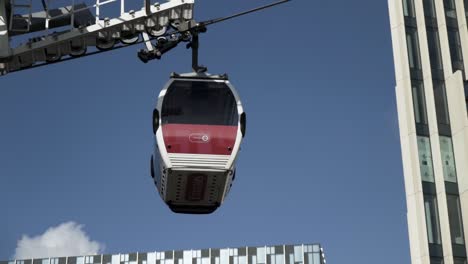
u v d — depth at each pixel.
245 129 18.59
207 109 18.69
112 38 22.58
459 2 62.78
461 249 54.03
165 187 18.89
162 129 18.41
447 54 60.41
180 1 21.80
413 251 54.50
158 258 143.25
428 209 55.41
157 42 20.52
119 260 144.00
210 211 19.64
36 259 145.38
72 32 22.16
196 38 19.75
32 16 22.62
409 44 61.22
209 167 18.23
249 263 140.62
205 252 142.75
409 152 57.38
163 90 18.84
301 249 140.75
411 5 62.97
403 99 59.41
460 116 57.44
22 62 22.61
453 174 56.50
